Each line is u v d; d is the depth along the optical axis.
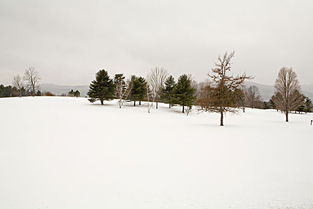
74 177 7.43
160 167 8.54
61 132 16.08
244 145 12.69
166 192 6.37
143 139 14.20
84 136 14.78
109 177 7.45
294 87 33.12
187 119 30.86
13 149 10.91
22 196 6.07
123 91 44.84
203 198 6.03
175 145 12.51
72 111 32.28
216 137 15.38
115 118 27.48
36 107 34.38
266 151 11.26
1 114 25.47
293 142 13.72
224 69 24.41
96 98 43.94
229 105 23.84
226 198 6.05
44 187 6.64
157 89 45.38
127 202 5.77
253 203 5.81
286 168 8.54
